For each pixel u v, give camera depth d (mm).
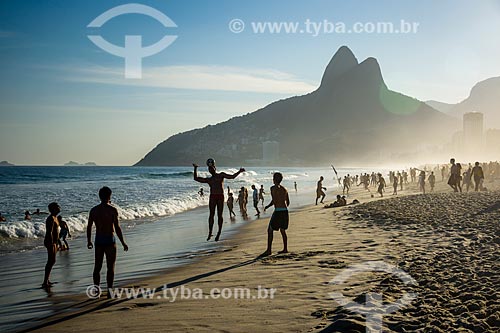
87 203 32125
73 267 10883
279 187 10242
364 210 19141
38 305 7082
